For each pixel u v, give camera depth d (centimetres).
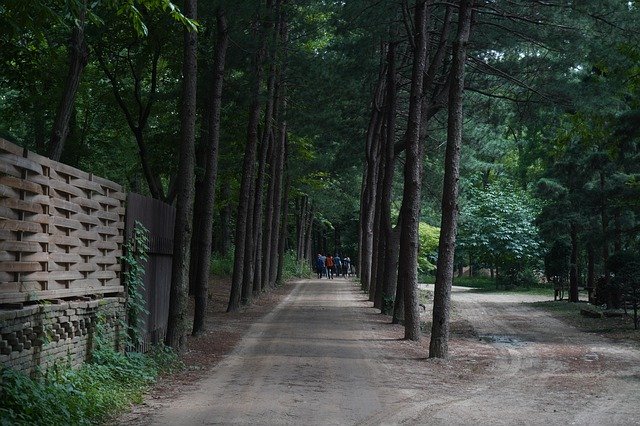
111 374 1054
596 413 942
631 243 3173
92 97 2823
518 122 2442
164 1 992
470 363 1531
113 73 2503
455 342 1958
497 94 2475
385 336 1966
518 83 2133
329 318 2461
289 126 3544
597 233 2902
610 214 3070
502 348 1831
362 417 888
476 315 2875
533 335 2156
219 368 1318
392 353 1619
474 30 2245
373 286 3388
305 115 3138
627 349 1792
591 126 2375
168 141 2577
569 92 2175
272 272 4359
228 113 2894
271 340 1788
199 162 2714
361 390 1102
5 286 800
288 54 2852
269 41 2348
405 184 1939
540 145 3344
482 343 1947
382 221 2869
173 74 2547
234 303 2669
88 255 1077
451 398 1058
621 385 1216
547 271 3681
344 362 1429
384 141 3284
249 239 2991
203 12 1942
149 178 2433
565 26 2038
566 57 2144
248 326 2150
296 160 4534
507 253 5069
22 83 1653
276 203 4194
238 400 990
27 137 2766
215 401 982
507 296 4191
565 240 3709
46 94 2191
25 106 2200
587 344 1916
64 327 963
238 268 2684
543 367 1478
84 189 1059
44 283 918
